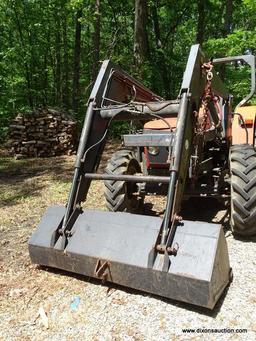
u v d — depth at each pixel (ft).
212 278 7.88
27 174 25.03
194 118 10.73
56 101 56.75
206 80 11.71
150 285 8.55
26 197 19.01
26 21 49.26
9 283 10.09
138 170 14.61
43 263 10.28
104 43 53.11
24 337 7.91
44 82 54.75
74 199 10.33
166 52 53.47
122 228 9.34
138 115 11.23
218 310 8.39
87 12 39.40
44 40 53.06
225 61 13.93
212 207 15.89
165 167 13.35
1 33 49.52
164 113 10.73
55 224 10.24
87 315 8.52
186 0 52.29
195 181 13.39
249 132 15.01
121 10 50.26
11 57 47.98
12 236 13.73
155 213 15.33
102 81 11.82
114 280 9.05
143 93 14.60
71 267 9.77
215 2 51.42
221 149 14.84
